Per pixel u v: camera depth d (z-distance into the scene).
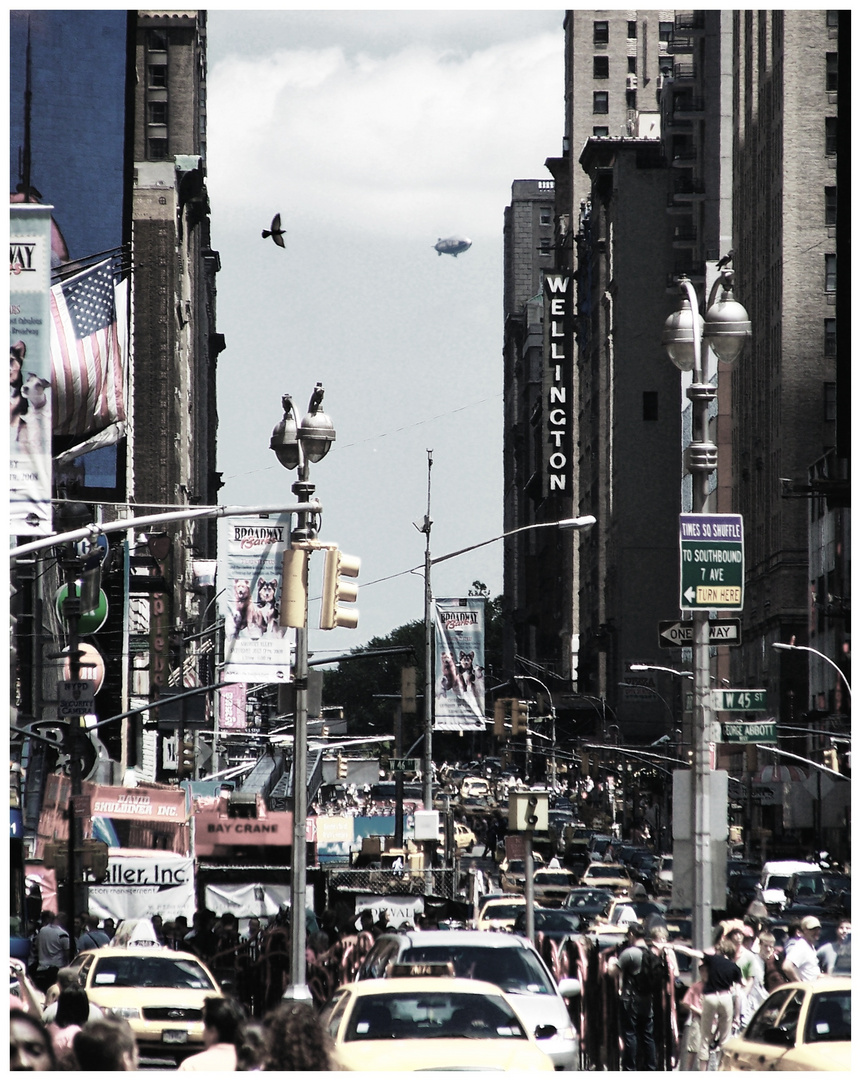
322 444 84.19
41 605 152.75
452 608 159.62
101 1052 31.30
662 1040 72.56
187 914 121.56
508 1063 44.72
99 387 141.00
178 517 73.50
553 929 116.06
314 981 95.00
